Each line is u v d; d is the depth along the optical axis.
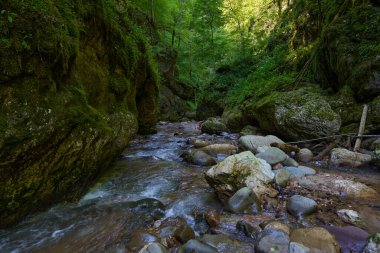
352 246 3.11
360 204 4.10
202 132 12.43
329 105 7.74
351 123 7.43
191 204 4.35
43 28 3.33
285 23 16.53
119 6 7.14
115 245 3.24
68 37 3.83
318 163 6.43
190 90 23.55
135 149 8.67
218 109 18.47
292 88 10.72
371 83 7.24
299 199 3.98
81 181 4.48
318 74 10.41
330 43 9.09
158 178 5.71
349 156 6.11
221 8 20.39
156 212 4.05
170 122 18.75
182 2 23.86
